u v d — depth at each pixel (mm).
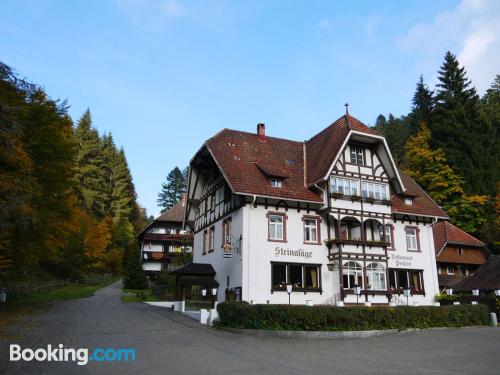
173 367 11641
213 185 33594
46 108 25656
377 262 29062
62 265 52250
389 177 31578
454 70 54812
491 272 32875
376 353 14664
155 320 22094
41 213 23984
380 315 20156
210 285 29328
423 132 54594
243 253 26281
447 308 22547
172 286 39688
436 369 12133
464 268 39250
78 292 41188
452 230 39438
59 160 26391
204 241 34094
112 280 63875
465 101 53375
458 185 47656
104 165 75750
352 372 11523
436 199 48594
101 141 80375
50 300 31984
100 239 58844
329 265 28156
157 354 13398
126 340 15773
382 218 30078
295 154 33688
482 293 32344
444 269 38156
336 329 18875
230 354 13750
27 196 19797
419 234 33000
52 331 17016
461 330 21453
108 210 73375
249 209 27234
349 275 28031
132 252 72000
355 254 28359
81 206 64250
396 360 13422
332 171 29312
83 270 58812
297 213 28531
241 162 29469
